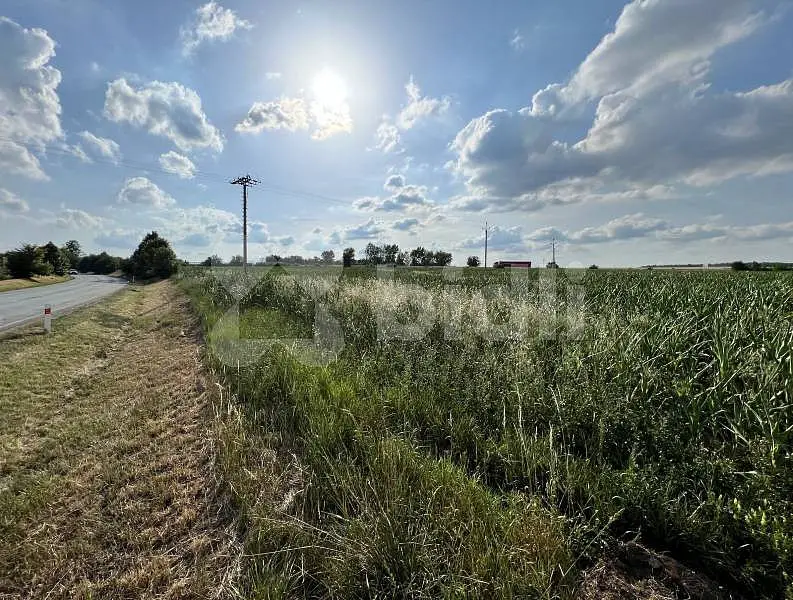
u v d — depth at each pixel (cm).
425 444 349
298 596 210
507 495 271
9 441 419
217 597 218
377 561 205
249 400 484
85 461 378
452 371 457
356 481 271
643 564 212
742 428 272
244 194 3130
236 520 279
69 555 260
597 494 248
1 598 230
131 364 747
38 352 793
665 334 461
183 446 405
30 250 4044
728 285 1032
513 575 184
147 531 277
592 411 329
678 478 248
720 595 193
